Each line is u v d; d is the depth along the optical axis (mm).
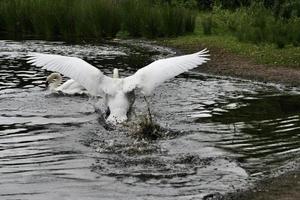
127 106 9109
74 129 9711
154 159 8305
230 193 7176
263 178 7707
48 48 20281
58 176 7605
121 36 24125
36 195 6969
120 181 7469
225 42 21734
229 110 11383
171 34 23984
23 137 9297
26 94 12430
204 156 8469
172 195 7055
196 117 10719
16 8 25547
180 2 30219
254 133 9711
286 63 17578
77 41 22734
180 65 8594
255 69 16688
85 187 7242
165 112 10977
